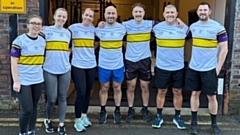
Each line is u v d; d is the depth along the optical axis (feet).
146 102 13.09
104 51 11.97
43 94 13.34
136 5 11.94
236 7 13.10
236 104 13.89
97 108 14.37
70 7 24.77
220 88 13.76
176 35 11.50
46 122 11.61
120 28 11.93
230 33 13.28
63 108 11.21
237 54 13.44
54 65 10.62
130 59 12.39
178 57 11.77
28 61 9.53
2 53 13.25
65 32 10.74
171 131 11.97
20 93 9.62
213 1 16.16
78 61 11.41
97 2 27.07
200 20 11.04
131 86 12.71
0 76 13.46
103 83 12.34
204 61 11.12
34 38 9.55
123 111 14.10
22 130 10.16
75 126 11.85
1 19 12.98
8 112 13.52
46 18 13.03
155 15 31.78
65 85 11.04
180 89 12.12
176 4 23.97
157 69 12.07
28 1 12.85
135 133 11.67
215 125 11.80
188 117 13.58
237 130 12.20
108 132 11.70
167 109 14.42
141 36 12.14
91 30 11.60
